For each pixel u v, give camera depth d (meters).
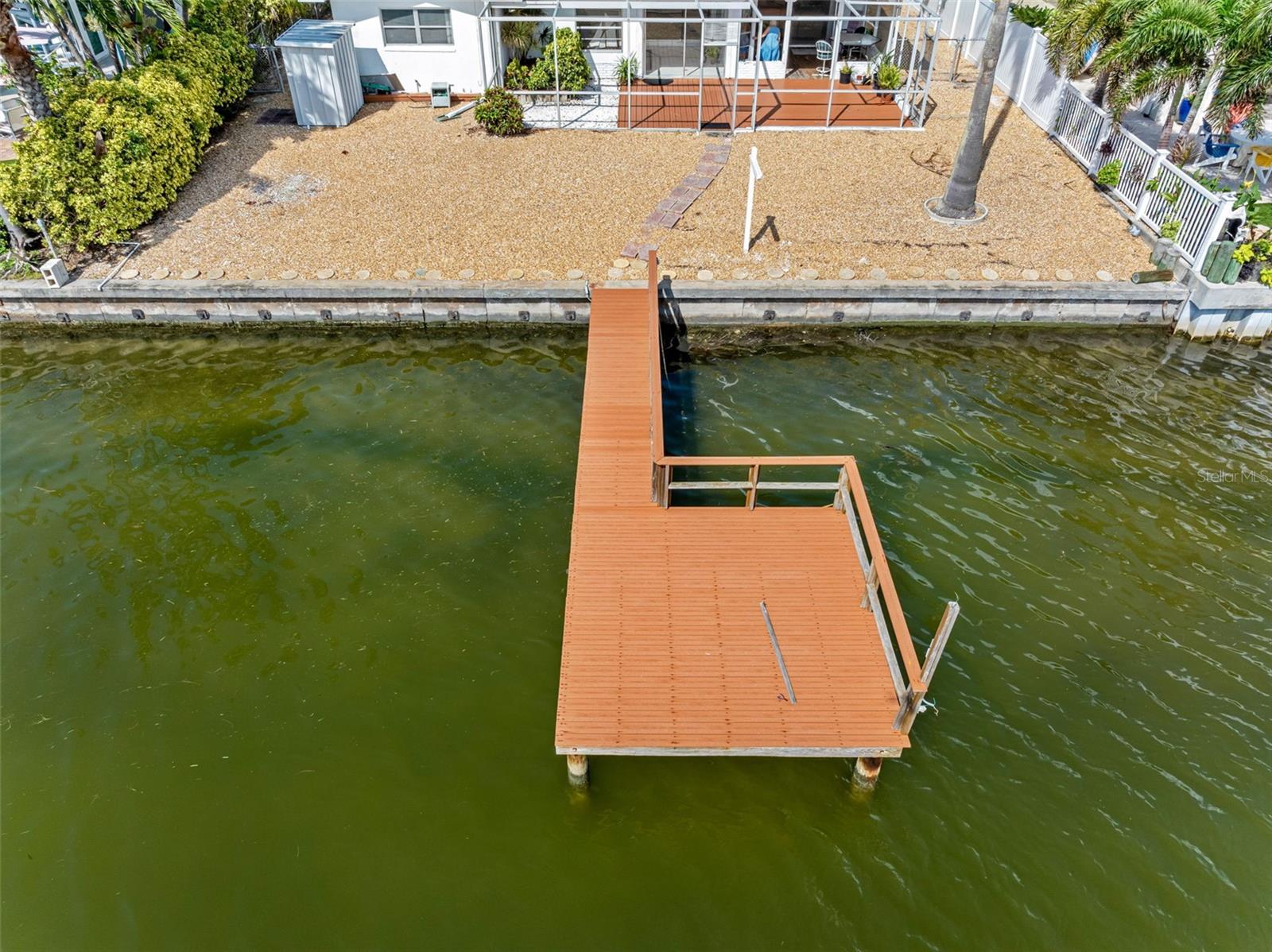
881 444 12.54
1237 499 11.52
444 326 15.29
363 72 21.64
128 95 16.95
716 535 9.98
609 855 7.74
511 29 21.89
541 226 16.56
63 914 7.40
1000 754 8.47
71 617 10.06
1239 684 9.13
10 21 15.23
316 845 7.82
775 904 7.39
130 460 12.41
